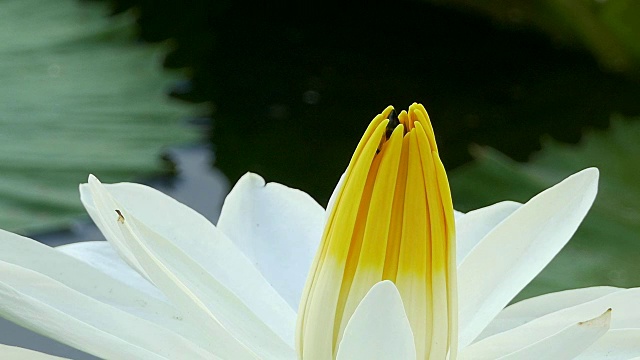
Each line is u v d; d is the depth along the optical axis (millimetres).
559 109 919
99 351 407
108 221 424
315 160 788
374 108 912
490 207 474
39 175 579
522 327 434
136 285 456
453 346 426
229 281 450
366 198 419
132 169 595
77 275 436
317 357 426
